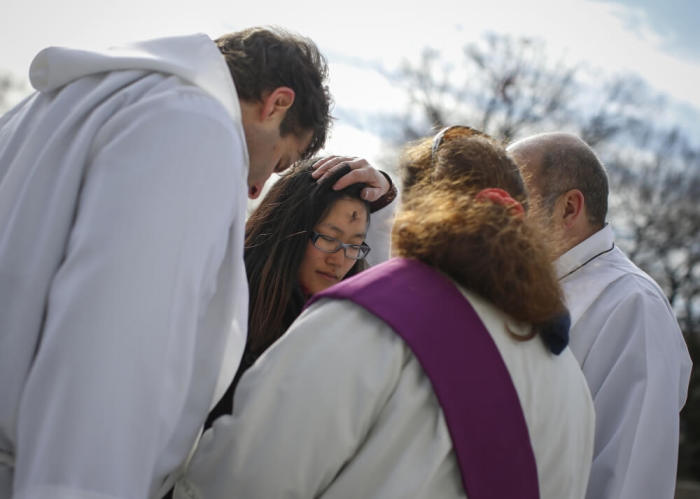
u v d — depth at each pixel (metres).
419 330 1.32
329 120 1.75
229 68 1.60
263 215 2.20
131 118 1.32
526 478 1.29
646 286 2.33
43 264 1.28
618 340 2.24
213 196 1.32
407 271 1.41
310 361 1.32
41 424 1.17
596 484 2.12
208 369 1.44
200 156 1.32
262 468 1.31
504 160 1.55
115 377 1.18
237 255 1.45
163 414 1.26
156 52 1.49
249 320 2.09
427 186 1.53
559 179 2.41
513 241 1.38
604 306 2.30
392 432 1.29
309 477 1.30
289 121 1.66
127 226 1.23
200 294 1.33
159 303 1.23
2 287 1.29
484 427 1.29
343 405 1.30
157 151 1.29
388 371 1.31
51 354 1.18
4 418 1.26
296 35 1.73
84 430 1.16
